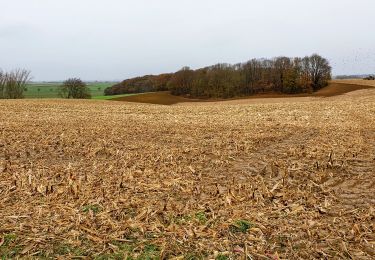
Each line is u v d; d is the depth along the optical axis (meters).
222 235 5.68
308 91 79.50
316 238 5.57
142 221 6.23
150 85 99.00
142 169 9.91
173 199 7.39
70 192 7.63
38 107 36.62
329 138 14.96
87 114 29.67
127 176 8.88
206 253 5.14
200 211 6.63
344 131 17.16
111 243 5.45
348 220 6.26
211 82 83.94
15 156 12.20
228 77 84.38
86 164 10.73
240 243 5.41
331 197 7.51
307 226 5.92
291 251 5.16
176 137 16.05
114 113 31.20
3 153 12.63
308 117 24.97
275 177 9.25
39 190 7.72
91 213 6.46
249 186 8.15
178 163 10.73
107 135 16.58
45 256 5.07
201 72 86.19
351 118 23.62
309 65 79.88
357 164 10.52
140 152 12.36
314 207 6.89
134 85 100.31
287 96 71.38
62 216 6.40
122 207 6.80
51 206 6.92
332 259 4.99
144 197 7.51
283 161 10.92
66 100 53.03
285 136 16.08
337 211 6.73
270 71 83.62
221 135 16.52
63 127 19.61
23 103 41.75
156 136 16.39
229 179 9.06
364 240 5.47
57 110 33.50
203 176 9.37
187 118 26.06
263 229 5.82
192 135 16.69
